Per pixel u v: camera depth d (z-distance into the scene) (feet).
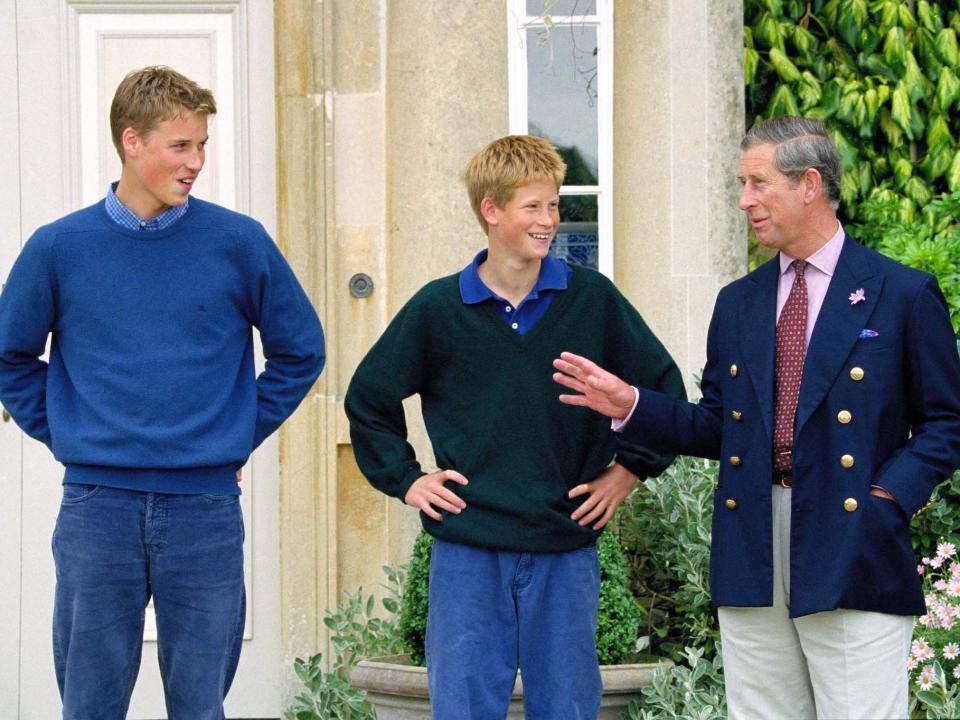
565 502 18.83
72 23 28.19
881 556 16.90
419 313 19.26
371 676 24.35
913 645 23.08
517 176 18.49
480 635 18.63
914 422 17.60
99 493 18.61
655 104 28.45
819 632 17.35
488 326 18.90
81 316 18.71
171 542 18.70
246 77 28.30
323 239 27.30
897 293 17.33
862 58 29.68
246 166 28.32
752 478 17.71
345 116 27.55
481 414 18.80
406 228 27.78
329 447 27.25
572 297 19.13
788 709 18.13
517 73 28.91
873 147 29.84
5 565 28.14
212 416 18.78
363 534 27.61
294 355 19.92
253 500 28.32
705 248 28.17
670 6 28.30
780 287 18.20
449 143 27.78
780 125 17.84
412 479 19.36
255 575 28.32
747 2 29.73
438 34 27.78
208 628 19.04
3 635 28.14
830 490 17.13
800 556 17.24
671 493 26.23
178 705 19.36
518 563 18.65
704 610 26.32
